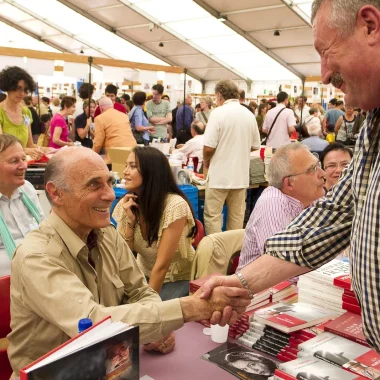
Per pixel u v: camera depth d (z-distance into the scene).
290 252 1.40
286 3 9.83
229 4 10.52
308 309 1.61
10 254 2.29
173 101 9.94
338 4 0.95
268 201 2.33
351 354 1.29
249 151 4.64
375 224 0.96
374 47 0.94
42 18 14.22
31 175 3.29
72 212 1.52
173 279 2.79
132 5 11.85
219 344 1.57
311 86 10.28
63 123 6.61
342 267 1.73
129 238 2.63
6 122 3.70
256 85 15.58
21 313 1.52
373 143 1.05
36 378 0.88
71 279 1.45
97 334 1.04
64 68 6.14
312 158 2.34
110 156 4.72
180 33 13.17
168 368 1.42
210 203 4.61
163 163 2.52
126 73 6.90
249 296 1.47
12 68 3.67
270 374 1.37
